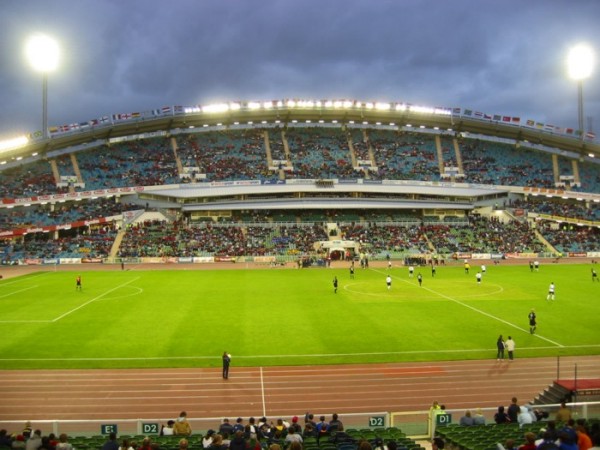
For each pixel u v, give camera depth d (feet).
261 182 372.99
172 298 186.70
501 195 397.39
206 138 424.46
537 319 148.66
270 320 148.97
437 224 376.07
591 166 414.41
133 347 121.39
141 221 356.59
